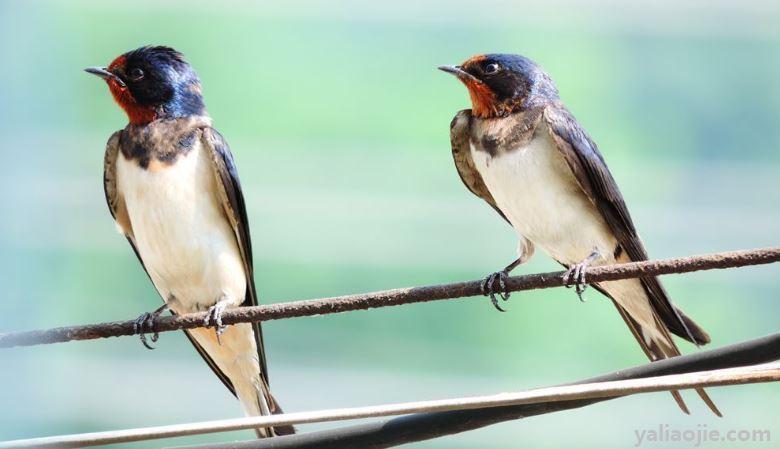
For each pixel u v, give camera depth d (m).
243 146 18.86
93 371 16.20
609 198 7.78
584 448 16.17
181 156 7.66
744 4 18.25
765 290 16.23
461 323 16.58
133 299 17.16
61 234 17.12
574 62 18.78
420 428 5.75
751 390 15.73
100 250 17.28
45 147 17.72
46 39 17.78
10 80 17.00
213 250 7.69
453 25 19.42
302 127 18.98
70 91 18.33
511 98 7.98
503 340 16.33
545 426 16.23
